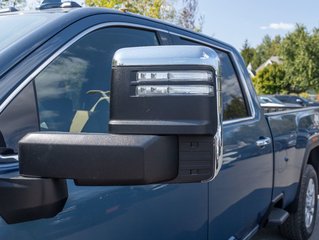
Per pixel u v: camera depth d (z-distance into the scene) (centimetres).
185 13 1298
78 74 201
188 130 125
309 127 454
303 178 439
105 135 129
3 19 213
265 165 341
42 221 154
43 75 179
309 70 4359
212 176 129
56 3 225
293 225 445
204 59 127
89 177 127
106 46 219
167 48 132
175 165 128
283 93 4650
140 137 125
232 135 292
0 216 142
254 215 330
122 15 233
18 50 170
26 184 143
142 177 124
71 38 192
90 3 828
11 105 161
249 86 357
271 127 362
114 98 131
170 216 222
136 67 129
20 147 134
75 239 168
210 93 127
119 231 189
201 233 253
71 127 192
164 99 126
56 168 129
